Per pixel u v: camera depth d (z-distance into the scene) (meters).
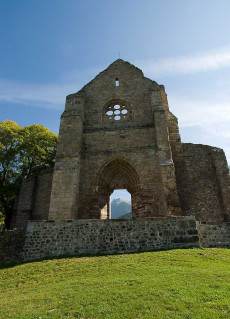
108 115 21.11
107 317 4.98
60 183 16.62
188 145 19.88
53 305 5.85
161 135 17.80
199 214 17.22
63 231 12.02
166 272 7.73
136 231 11.57
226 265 8.41
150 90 20.25
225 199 17.27
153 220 11.75
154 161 17.77
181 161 19.16
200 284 6.46
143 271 8.05
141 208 16.72
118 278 7.50
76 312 5.34
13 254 11.77
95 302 5.77
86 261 10.00
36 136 28.30
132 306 5.36
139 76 22.20
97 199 17.42
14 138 27.02
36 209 20.09
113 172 19.17
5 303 6.45
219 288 6.13
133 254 10.46
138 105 20.78
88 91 22.17
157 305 5.34
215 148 19.55
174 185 15.55
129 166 18.33
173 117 20.94
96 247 11.39
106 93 21.83
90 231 11.82
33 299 6.48
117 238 11.50
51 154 30.12
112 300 5.80
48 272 9.32
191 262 8.84
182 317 4.75
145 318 4.79
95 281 7.45
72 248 11.54
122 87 21.91
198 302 5.38
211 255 9.75
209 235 11.86
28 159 27.86
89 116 20.97
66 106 20.39
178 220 11.65
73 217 15.73
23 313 5.52
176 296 5.74
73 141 18.41
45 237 12.02
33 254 11.69
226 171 18.23
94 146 19.30
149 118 20.03
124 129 19.67
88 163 18.53
